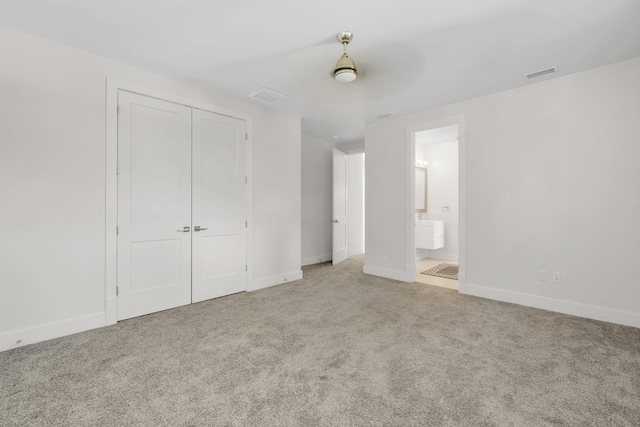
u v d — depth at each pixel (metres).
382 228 4.44
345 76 2.24
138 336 2.35
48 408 1.49
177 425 1.38
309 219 5.51
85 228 2.48
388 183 4.36
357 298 3.37
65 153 2.38
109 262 2.60
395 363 1.94
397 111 3.99
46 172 2.30
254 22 2.08
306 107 3.86
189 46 2.41
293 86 3.18
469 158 3.52
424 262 5.65
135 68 2.76
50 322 2.32
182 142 3.09
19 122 2.19
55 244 2.34
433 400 1.56
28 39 2.23
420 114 3.99
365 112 4.05
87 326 2.48
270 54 2.53
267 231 3.90
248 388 1.67
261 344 2.21
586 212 2.78
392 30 2.16
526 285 3.12
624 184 2.60
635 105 2.55
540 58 2.56
